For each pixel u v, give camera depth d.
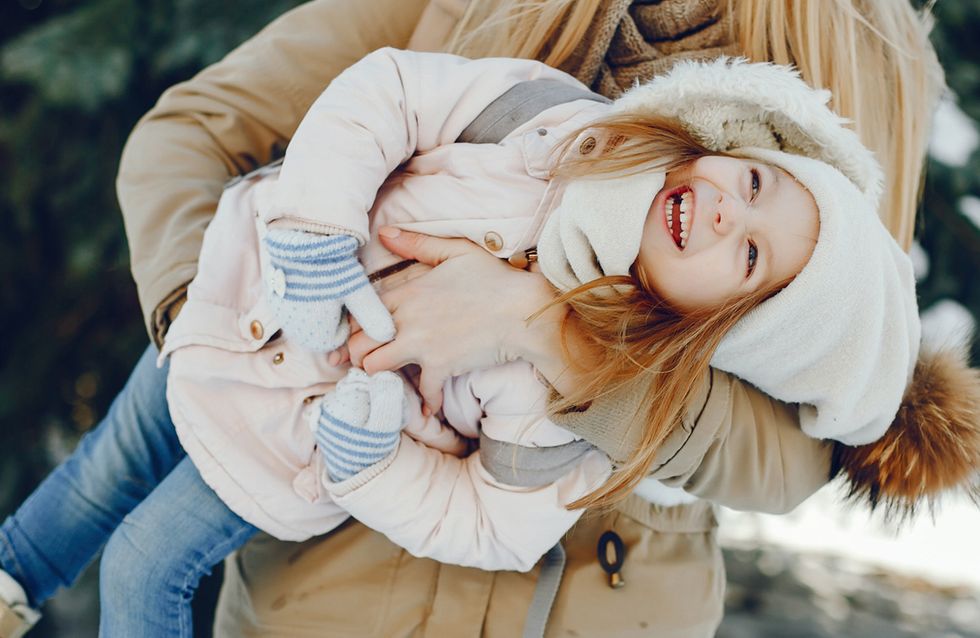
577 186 1.21
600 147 1.25
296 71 1.48
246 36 2.58
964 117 2.83
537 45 1.46
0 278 2.84
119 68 2.54
